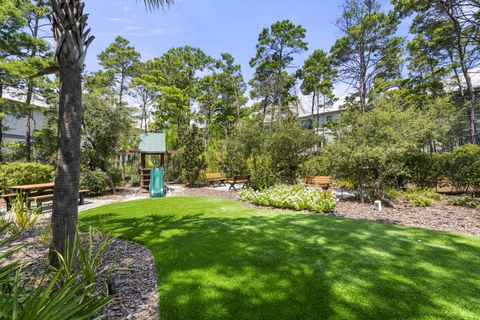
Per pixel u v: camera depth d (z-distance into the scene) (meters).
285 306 2.13
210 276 2.71
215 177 14.10
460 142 15.71
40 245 3.80
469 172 8.08
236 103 30.33
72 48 2.71
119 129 11.09
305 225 4.87
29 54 13.50
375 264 2.99
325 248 3.56
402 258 3.17
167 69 25.81
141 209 6.88
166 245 3.76
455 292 2.34
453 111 11.57
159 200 8.69
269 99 27.36
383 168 7.41
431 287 2.44
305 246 3.65
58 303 1.32
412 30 14.84
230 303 2.18
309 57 24.67
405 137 6.92
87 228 4.80
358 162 7.27
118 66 22.55
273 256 3.27
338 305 2.14
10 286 1.62
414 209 6.51
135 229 4.70
